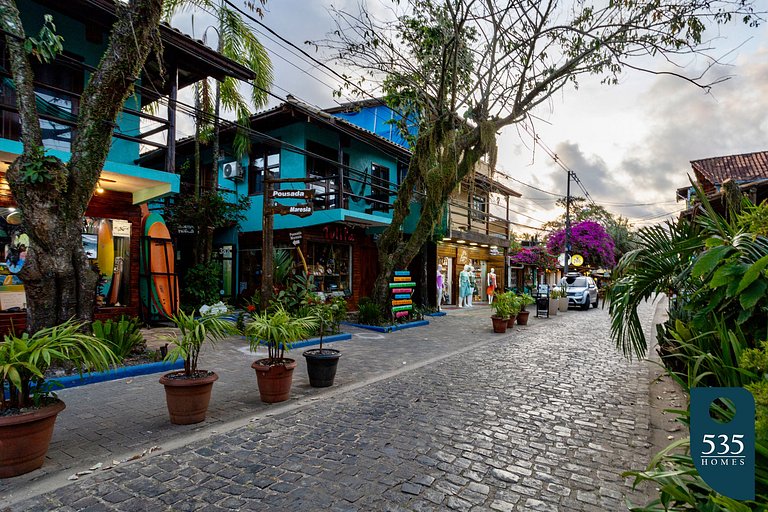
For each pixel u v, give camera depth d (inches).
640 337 173.3
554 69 406.9
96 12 327.3
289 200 547.5
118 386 223.8
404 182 493.7
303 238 530.3
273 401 205.0
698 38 321.1
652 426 179.2
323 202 563.8
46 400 140.7
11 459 127.3
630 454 151.6
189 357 181.0
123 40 239.6
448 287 800.3
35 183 223.1
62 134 336.2
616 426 178.9
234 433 165.9
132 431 166.1
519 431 172.1
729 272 99.0
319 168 572.7
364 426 175.3
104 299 361.7
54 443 153.7
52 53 229.1
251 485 125.8
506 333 458.3
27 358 128.1
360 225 576.4
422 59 429.1
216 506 114.3
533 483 129.8
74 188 238.5
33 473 130.6
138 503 115.2
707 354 105.9
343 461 142.6
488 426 177.0
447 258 796.6
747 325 117.3
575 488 127.1
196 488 123.5
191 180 616.1
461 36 414.0
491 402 210.2
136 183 343.3
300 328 212.8
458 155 465.7
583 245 1115.3
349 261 606.5
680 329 138.0
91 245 355.9
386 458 145.4
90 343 139.6
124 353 248.2
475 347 369.7
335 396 218.4
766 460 66.1
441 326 510.0
